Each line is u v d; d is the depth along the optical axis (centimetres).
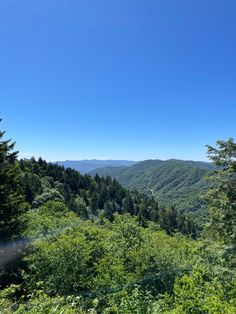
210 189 1894
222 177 1859
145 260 2159
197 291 805
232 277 1195
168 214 11306
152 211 11369
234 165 1834
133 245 2430
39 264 1912
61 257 1897
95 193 11494
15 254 2253
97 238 2812
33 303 848
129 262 2222
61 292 1797
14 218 2550
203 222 1944
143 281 1836
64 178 11419
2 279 2144
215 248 1667
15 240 2414
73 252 1928
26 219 2730
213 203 1812
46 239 2509
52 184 10038
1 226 2447
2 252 2258
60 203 4978
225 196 1812
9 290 973
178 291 845
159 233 3700
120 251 2359
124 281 1780
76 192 11356
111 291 1561
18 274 2134
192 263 1994
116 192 12394
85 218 8106
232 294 838
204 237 1872
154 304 995
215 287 866
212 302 725
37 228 2928
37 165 10850
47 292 1769
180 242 3291
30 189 6388
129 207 11275
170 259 2205
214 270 1319
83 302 1180
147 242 2562
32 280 1842
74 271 1861
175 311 773
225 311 701
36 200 6216
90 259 2289
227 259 1527
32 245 2333
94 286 1742
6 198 2516
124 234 2595
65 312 812
